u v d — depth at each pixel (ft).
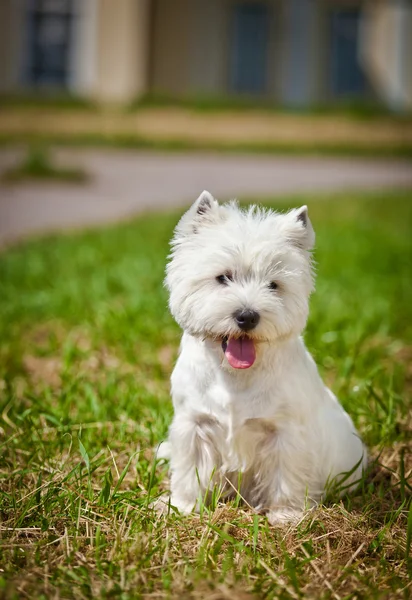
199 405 13.16
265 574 11.15
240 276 12.77
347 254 35.27
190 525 12.63
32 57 87.71
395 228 43.68
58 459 14.74
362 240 39.01
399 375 19.40
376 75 89.51
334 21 88.79
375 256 34.83
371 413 16.53
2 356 21.02
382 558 11.73
